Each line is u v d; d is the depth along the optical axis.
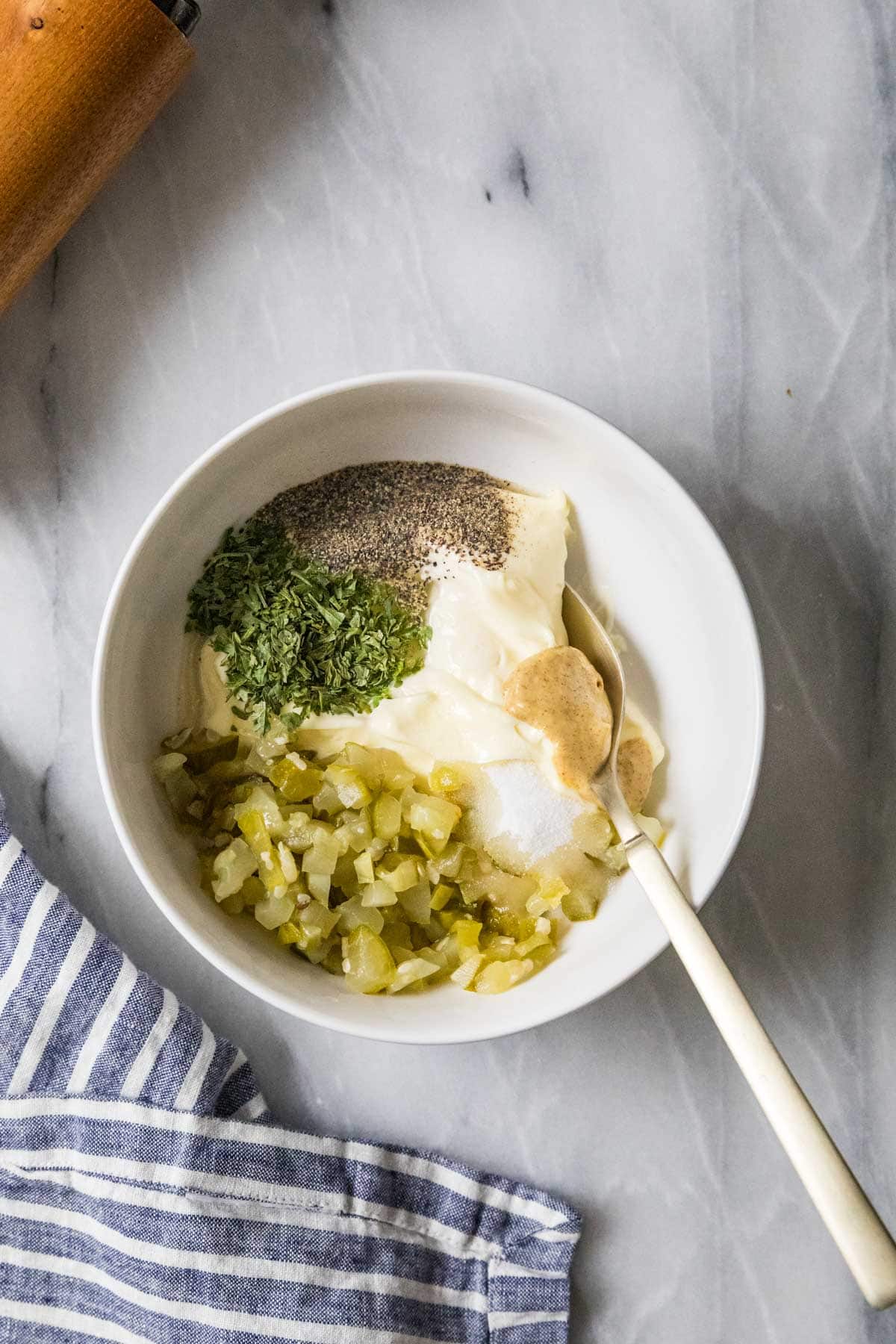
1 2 0.43
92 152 0.45
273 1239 0.47
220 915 0.45
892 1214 0.48
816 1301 0.48
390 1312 0.47
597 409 0.48
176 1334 0.46
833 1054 0.48
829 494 0.48
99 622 0.48
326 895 0.45
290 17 0.48
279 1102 0.48
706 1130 0.49
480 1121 0.48
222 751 0.46
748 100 0.48
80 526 0.48
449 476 0.47
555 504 0.47
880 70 0.48
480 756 0.45
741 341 0.48
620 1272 0.48
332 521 0.47
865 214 0.48
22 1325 0.47
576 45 0.48
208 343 0.48
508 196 0.48
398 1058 0.48
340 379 0.48
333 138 0.48
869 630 0.49
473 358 0.48
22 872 0.47
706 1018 0.49
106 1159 0.46
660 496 0.45
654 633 0.47
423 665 0.46
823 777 0.49
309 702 0.46
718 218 0.48
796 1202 0.48
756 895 0.49
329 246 0.48
